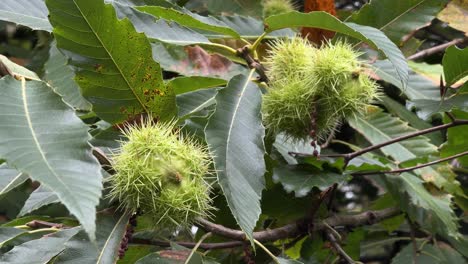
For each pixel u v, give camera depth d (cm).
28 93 32
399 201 55
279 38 50
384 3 52
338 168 48
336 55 42
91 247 35
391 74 54
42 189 46
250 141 38
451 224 53
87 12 36
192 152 35
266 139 46
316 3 53
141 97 39
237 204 34
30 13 42
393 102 62
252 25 54
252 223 34
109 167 37
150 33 44
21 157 28
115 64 38
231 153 37
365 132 57
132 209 36
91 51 37
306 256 56
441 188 55
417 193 54
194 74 52
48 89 32
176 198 34
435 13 53
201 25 45
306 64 43
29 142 29
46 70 52
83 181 27
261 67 46
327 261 57
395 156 56
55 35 37
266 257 52
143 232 44
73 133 30
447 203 55
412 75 58
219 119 39
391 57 40
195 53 53
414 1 52
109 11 36
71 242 35
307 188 46
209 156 37
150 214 35
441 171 56
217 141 37
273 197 49
